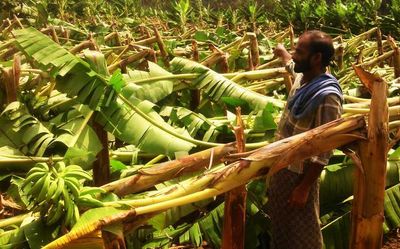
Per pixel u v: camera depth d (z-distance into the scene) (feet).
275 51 14.05
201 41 33.47
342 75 25.00
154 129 13.00
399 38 46.44
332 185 12.92
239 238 8.78
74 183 8.66
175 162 9.43
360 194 8.32
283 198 9.89
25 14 49.34
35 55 12.64
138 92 16.29
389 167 13.44
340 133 8.03
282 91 21.77
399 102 16.11
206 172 8.34
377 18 47.62
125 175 12.82
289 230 9.93
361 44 33.68
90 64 13.19
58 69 12.39
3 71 14.62
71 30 35.35
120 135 12.76
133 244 10.97
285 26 57.72
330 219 12.70
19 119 14.07
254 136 14.64
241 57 26.45
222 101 17.29
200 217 12.69
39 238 8.79
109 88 12.77
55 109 15.44
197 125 15.26
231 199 8.61
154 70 17.20
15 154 13.44
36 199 8.72
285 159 7.93
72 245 7.16
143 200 8.11
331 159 13.87
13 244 8.95
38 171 8.79
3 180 13.42
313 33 9.55
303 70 9.72
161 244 11.42
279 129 10.32
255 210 12.14
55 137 13.62
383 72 23.50
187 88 18.11
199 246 12.08
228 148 9.52
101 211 7.79
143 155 14.49
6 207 13.01
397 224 12.88
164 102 17.90
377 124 8.02
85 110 13.44
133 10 69.41
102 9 67.56
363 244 8.39
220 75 17.79
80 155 11.65
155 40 23.13
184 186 8.17
